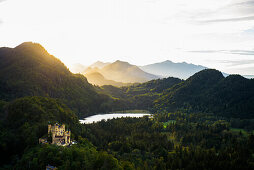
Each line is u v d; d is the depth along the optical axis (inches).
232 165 7155.5
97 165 6338.6
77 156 6358.3
